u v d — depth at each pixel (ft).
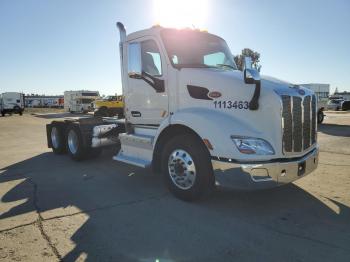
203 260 10.89
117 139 27.17
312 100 16.05
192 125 15.51
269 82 15.14
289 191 17.93
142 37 19.48
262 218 14.35
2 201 17.10
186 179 16.05
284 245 11.84
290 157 14.69
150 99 19.35
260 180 13.98
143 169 24.30
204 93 16.37
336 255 11.08
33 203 16.71
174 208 15.65
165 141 17.85
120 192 18.44
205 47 19.31
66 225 13.87
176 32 18.88
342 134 45.24
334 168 23.27
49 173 23.45
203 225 13.67
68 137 28.45
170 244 12.03
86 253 11.44
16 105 137.80
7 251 11.64
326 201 16.35
